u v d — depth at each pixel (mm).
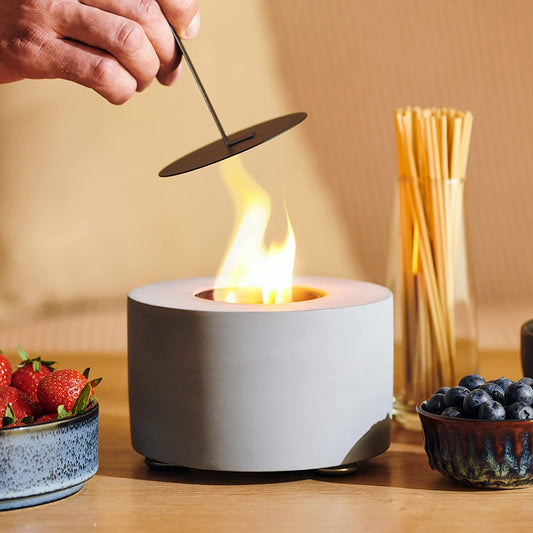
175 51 1102
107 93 1063
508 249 2141
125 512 865
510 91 2127
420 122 1141
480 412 890
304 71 2145
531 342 1103
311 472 971
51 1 1058
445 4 2125
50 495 869
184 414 923
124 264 2146
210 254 2145
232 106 2150
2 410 898
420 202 1148
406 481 948
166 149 2139
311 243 2158
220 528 824
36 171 2139
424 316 1155
